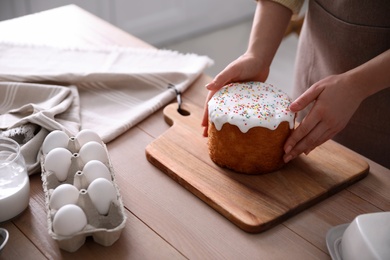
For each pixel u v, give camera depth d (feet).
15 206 2.92
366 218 2.69
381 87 3.29
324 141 3.38
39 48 4.69
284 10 3.98
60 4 8.02
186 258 2.76
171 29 9.66
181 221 3.01
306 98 3.28
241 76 3.74
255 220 2.95
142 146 3.67
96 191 2.78
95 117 3.89
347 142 4.38
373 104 4.09
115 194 2.85
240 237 2.92
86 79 4.20
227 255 2.79
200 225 2.99
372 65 3.25
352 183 3.39
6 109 3.89
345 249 2.70
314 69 4.36
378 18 3.80
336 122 3.29
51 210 2.81
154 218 3.02
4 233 2.73
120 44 4.90
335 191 3.29
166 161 3.41
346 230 2.75
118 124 3.78
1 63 4.41
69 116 3.79
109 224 2.78
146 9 9.10
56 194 2.77
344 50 4.04
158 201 3.15
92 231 2.72
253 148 3.26
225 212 3.03
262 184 3.27
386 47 3.88
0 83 3.97
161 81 4.31
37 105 3.78
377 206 3.21
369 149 4.33
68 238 2.67
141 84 4.28
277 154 3.33
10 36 4.91
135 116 3.88
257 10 4.09
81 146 3.21
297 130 3.29
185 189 3.27
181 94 4.23
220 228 2.97
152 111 3.99
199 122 3.86
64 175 3.03
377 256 2.50
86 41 4.91
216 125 3.30
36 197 3.14
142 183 3.30
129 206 3.10
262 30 3.92
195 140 3.66
